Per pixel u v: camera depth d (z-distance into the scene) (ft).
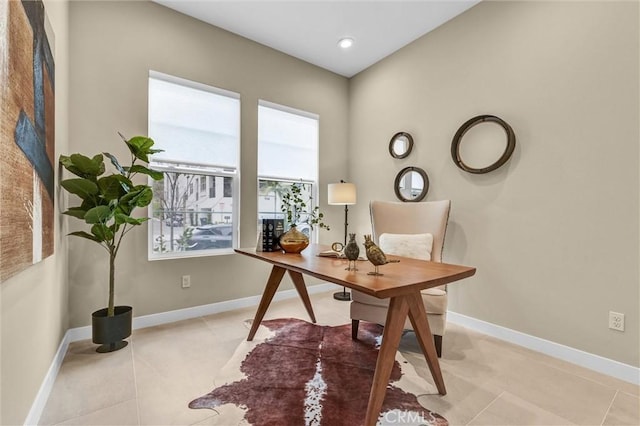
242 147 10.58
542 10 7.47
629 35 6.16
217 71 10.05
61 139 6.78
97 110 8.05
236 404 5.19
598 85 6.57
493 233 8.43
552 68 7.29
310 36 10.56
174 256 9.37
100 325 6.98
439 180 9.89
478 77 8.81
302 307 10.57
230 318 9.45
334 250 7.25
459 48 9.31
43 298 5.20
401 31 10.21
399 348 7.49
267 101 11.19
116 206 6.77
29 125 4.19
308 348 7.33
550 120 7.32
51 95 5.54
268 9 9.18
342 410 5.04
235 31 10.29
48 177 5.30
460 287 9.18
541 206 7.48
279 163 11.73
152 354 7.01
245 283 10.63
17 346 4.02
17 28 3.72
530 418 4.93
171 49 9.18
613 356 6.33
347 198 11.10
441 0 8.71
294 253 7.38
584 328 6.75
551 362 6.88
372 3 8.88
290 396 5.41
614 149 6.36
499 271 8.28
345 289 12.59
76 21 7.79
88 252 7.93
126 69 8.46
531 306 7.63
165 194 9.25
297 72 11.99
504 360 6.93
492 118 8.38
